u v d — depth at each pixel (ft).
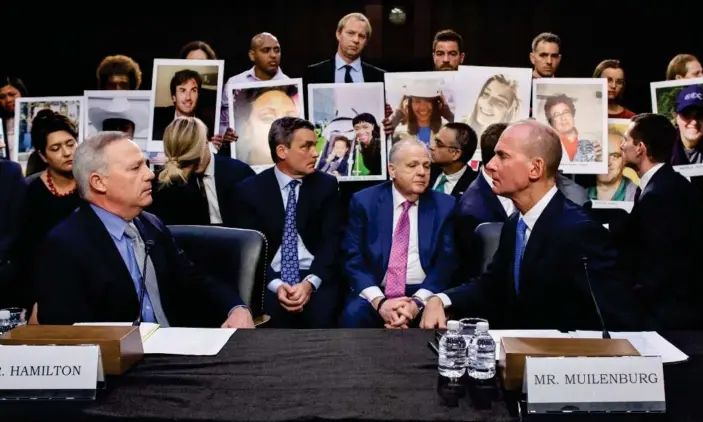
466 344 5.55
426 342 6.37
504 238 8.24
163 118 11.83
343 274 11.08
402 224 10.78
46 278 7.20
